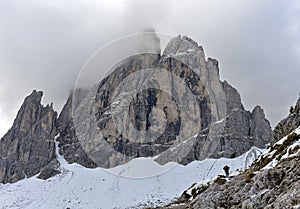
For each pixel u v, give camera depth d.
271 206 34.34
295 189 33.38
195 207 52.94
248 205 39.59
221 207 45.50
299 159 42.72
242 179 51.59
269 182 41.84
